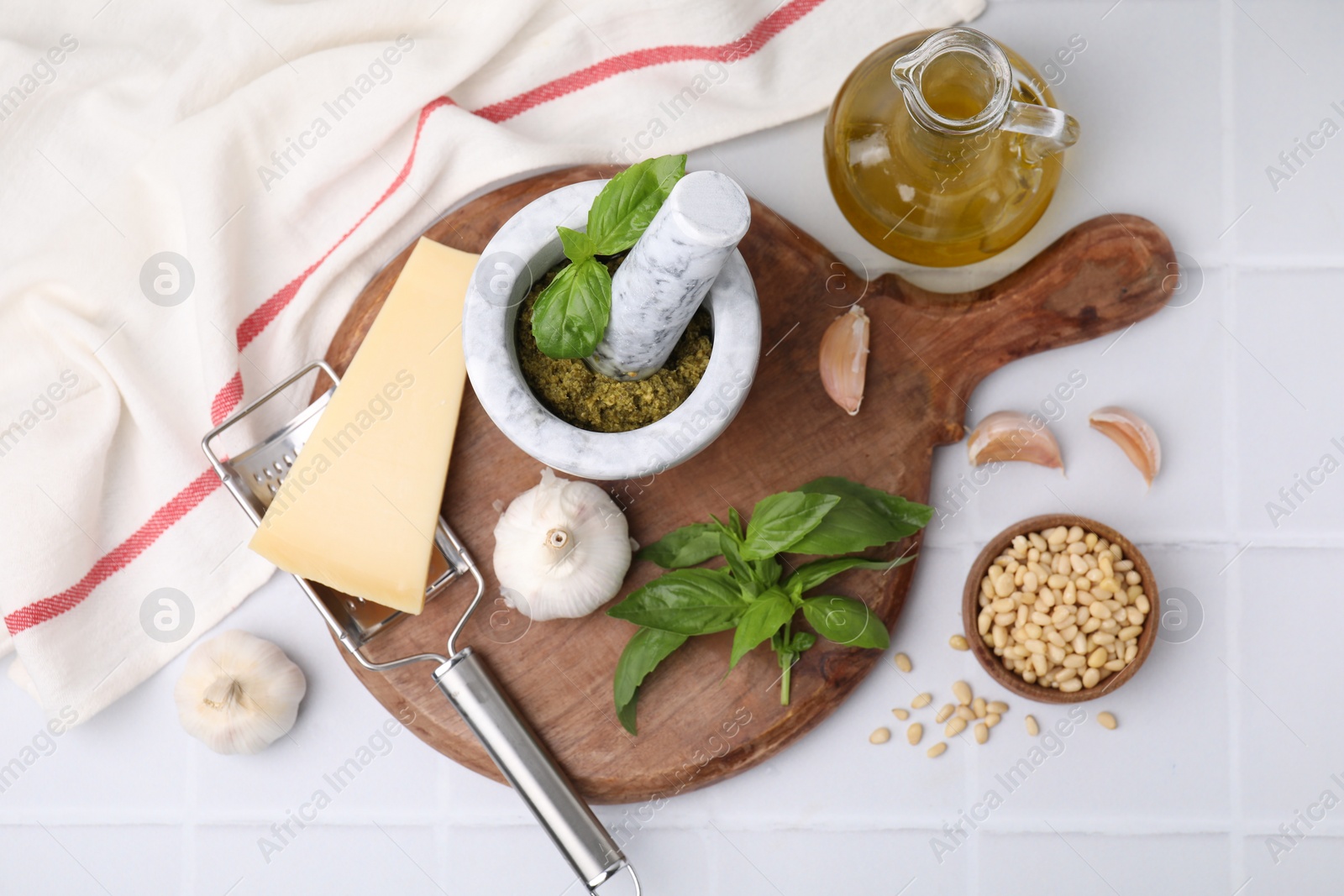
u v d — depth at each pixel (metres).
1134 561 1.05
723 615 1.01
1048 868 1.14
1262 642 1.14
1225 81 1.15
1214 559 1.14
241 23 1.12
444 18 1.14
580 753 1.06
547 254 0.93
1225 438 1.14
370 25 1.14
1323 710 1.14
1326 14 1.15
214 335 1.09
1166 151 1.15
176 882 1.15
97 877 1.16
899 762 1.13
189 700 1.10
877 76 1.00
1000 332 1.08
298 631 1.14
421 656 1.01
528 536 1.03
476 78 1.15
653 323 0.82
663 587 1.01
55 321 1.12
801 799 1.13
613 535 1.04
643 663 1.02
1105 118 1.16
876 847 1.13
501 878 1.14
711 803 1.13
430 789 1.14
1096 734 1.14
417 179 1.11
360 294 1.11
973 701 1.13
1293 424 1.14
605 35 1.14
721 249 0.72
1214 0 1.15
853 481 1.08
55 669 1.12
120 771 1.15
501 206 1.08
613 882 1.13
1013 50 1.16
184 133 1.10
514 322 0.94
